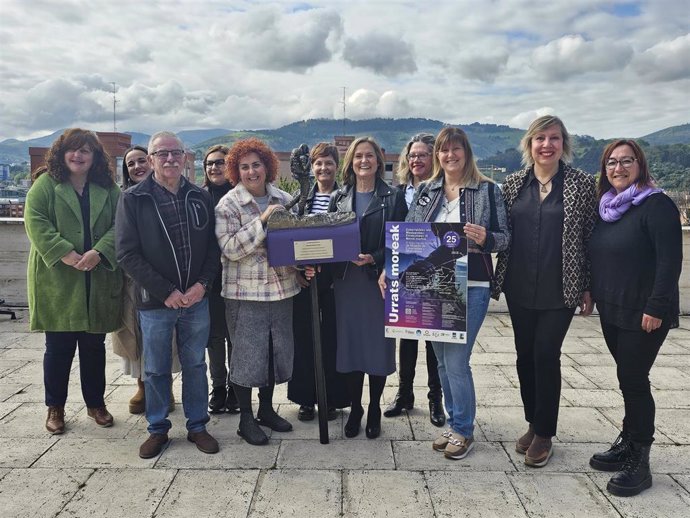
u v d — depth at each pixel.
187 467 2.72
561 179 2.63
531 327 2.78
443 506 2.36
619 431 3.18
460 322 2.69
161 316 2.77
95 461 2.78
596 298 2.59
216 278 3.27
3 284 6.45
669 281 2.34
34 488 2.50
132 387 3.94
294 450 2.92
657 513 2.32
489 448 2.95
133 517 2.27
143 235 2.70
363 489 2.50
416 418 3.39
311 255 2.75
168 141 2.71
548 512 2.32
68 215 3.01
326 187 3.57
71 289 3.02
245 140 2.96
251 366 2.93
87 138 3.04
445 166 2.75
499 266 2.80
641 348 2.46
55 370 3.10
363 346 2.97
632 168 2.47
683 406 3.60
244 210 2.89
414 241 2.71
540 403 2.70
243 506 2.36
